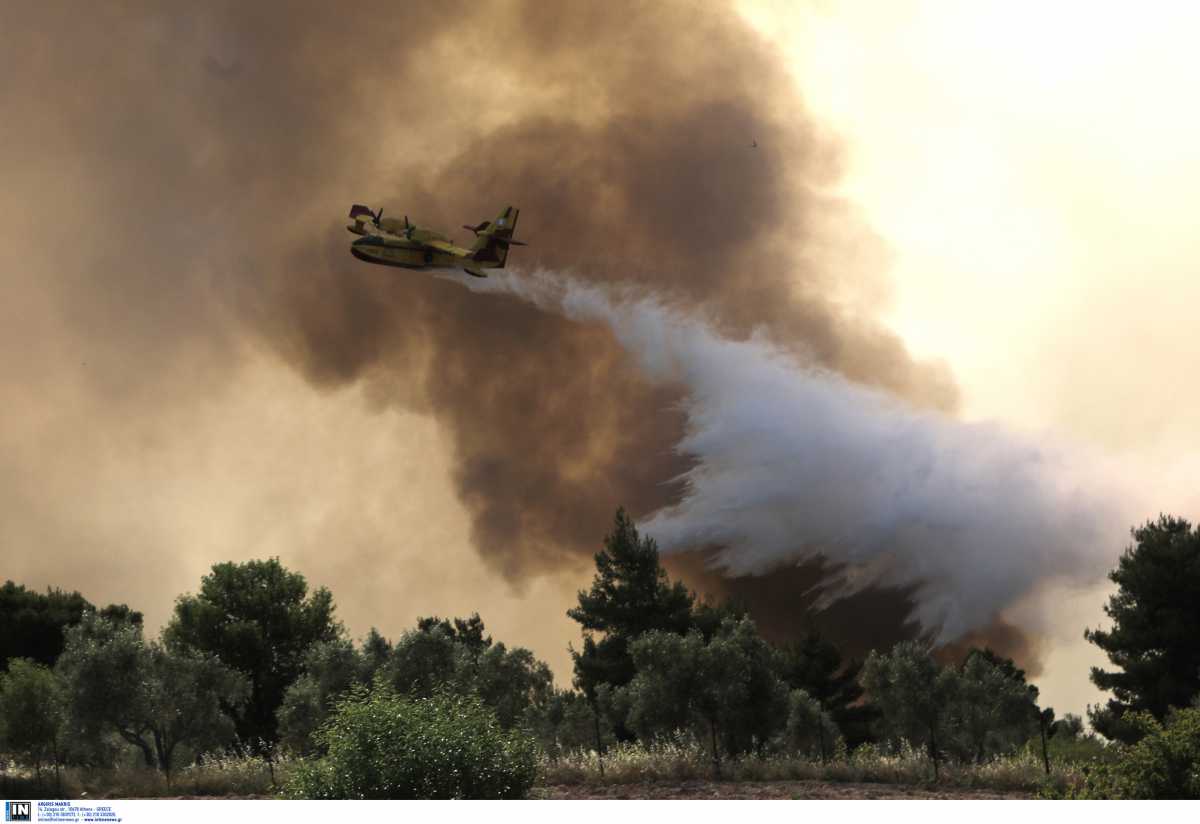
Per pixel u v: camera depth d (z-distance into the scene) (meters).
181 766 30.08
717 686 27.55
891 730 27.75
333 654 31.38
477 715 18.69
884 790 22.62
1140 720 15.91
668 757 25.86
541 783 23.81
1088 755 26.92
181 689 29.00
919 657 27.84
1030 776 23.08
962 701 26.81
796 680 44.22
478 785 17.20
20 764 29.64
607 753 27.38
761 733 27.81
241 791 25.39
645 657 28.16
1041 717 24.67
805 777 25.03
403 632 31.58
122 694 27.80
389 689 18.77
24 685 27.58
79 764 29.33
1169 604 29.81
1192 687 28.52
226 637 42.25
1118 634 30.28
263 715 41.81
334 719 18.42
